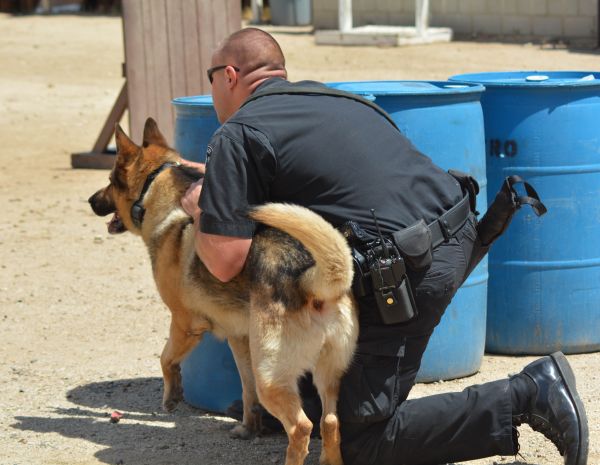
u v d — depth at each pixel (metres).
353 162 4.53
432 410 4.64
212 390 5.92
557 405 4.59
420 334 4.66
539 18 25.58
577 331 6.78
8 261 9.81
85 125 18.16
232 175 4.50
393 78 20.78
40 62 25.45
